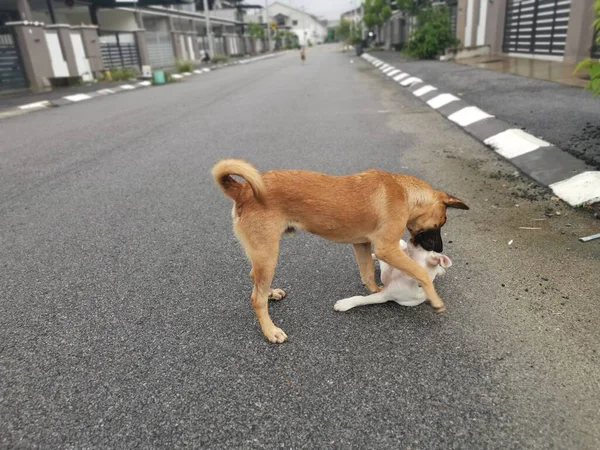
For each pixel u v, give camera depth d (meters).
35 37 17.92
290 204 2.64
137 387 2.36
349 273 3.44
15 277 3.57
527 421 2.02
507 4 18.25
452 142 6.86
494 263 3.34
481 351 2.47
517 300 2.88
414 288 2.79
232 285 3.34
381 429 2.03
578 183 4.34
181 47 36.47
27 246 4.11
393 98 11.79
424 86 12.19
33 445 2.03
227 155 6.96
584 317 2.67
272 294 3.11
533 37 16.20
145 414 2.18
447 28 22.25
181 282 3.40
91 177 6.13
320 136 7.88
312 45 99.19
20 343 2.76
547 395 2.15
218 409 2.20
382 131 7.97
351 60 32.12
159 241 4.10
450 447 1.92
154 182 5.80
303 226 2.75
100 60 22.73
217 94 15.32
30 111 13.07
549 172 4.85
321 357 2.53
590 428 1.96
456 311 2.84
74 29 20.77
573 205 4.13
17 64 17.73
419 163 5.90
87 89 17.89
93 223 4.57
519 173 5.21
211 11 62.81
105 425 2.12
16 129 10.23
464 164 5.73
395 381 2.31
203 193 5.31
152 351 2.64
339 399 2.22
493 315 2.76
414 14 25.30
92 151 7.65
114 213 4.81
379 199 2.68
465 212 4.26
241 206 2.68
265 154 6.88
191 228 4.35
